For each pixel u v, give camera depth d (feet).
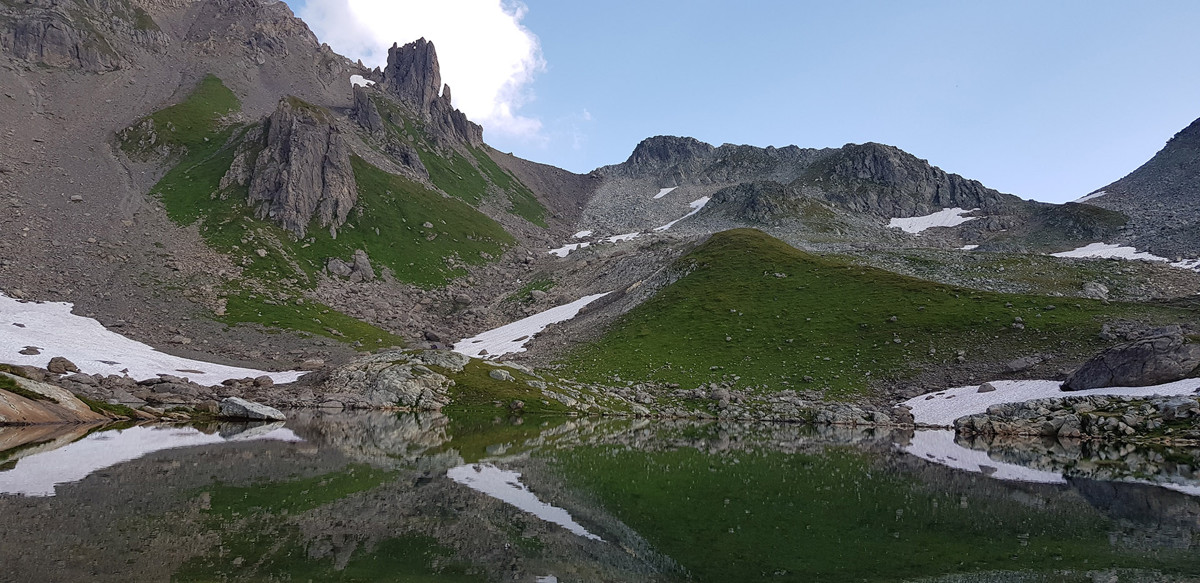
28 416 183.42
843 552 70.33
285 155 593.01
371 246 588.50
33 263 407.44
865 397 295.28
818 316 382.63
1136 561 67.67
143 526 70.33
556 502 93.35
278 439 162.20
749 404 294.87
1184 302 339.16
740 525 82.07
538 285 573.74
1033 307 350.02
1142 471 138.62
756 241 508.53
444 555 65.41
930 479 120.67
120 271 427.74
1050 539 76.69
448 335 472.85
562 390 306.35
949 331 336.49
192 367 313.94
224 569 57.11
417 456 136.56
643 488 106.52
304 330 412.57
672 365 345.51
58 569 55.06
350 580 55.72
